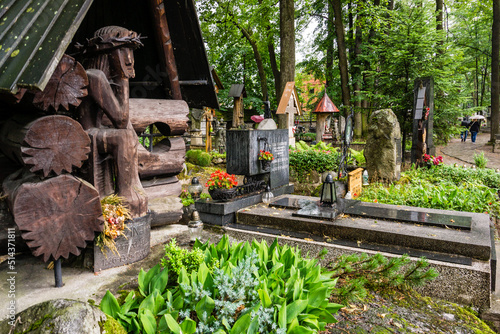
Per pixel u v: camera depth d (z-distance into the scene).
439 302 3.69
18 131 2.50
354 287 3.14
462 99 14.97
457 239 4.24
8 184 2.74
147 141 9.91
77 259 3.16
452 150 18.53
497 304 3.89
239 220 5.77
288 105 14.33
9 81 1.99
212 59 22.06
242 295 2.28
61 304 1.90
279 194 7.39
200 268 2.51
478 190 8.20
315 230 5.11
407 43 13.83
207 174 11.46
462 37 27.83
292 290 2.50
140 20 4.60
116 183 3.29
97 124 3.30
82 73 2.57
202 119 16.78
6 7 2.68
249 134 6.52
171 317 2.00
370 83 17.17
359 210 5.66
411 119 13.99
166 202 4.57
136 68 5.08
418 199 7.53
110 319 2.02
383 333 2.85
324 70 25.89
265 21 18.25
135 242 3.28
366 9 16.23
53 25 2.29
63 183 2.56
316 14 23.58
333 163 10.77
